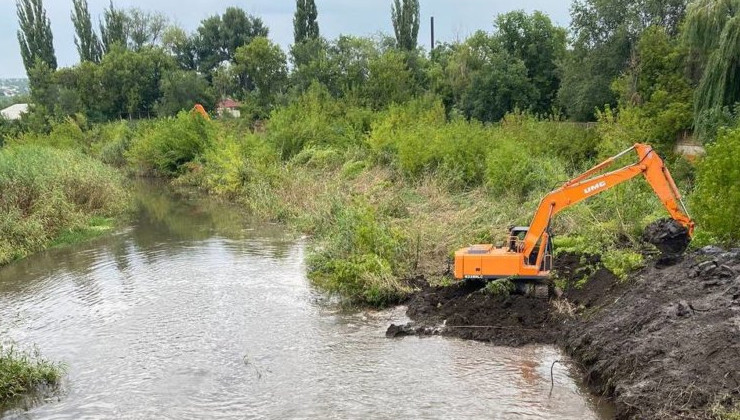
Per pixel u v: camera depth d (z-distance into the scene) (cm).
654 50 3030
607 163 1356
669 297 1103
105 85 6894
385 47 6488
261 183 3094
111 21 8125
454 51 6016
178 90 6494
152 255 2062
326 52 6238
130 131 5203
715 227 1292
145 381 1129
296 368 1159
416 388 1060
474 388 1050
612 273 1341
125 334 1356
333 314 1442
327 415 982
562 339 1201
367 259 1558
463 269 1373
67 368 1191
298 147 3622
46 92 6347
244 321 1412
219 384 1108
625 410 901
